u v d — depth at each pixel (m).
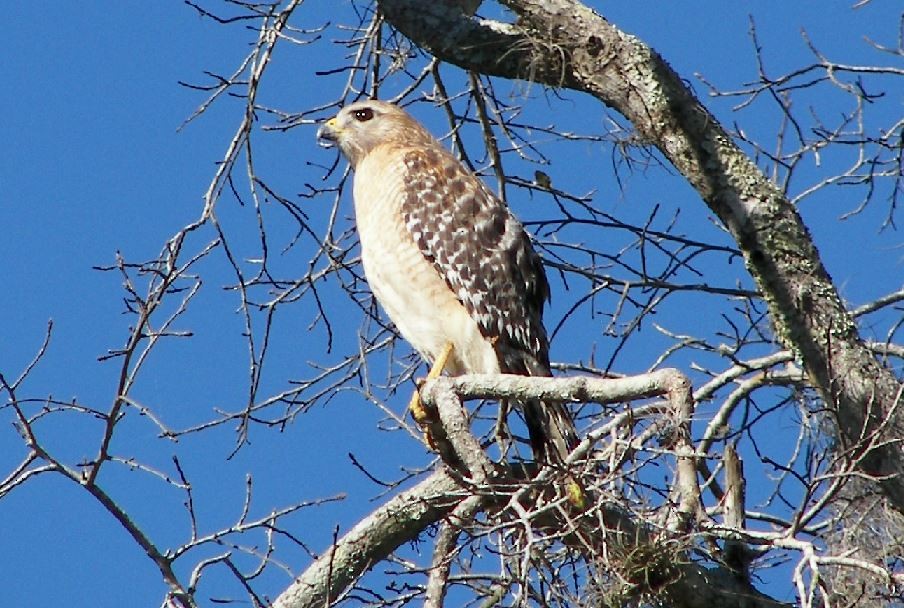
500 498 10.04
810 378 11.85
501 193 13.61
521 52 12.46
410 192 13.45
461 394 10.61
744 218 11.96
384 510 11.27
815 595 10.22
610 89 12.37
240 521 9.82
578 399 9.99
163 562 9.62
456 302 13.31
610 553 9.28
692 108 12.20
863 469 11.22
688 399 9.41
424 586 10.20
